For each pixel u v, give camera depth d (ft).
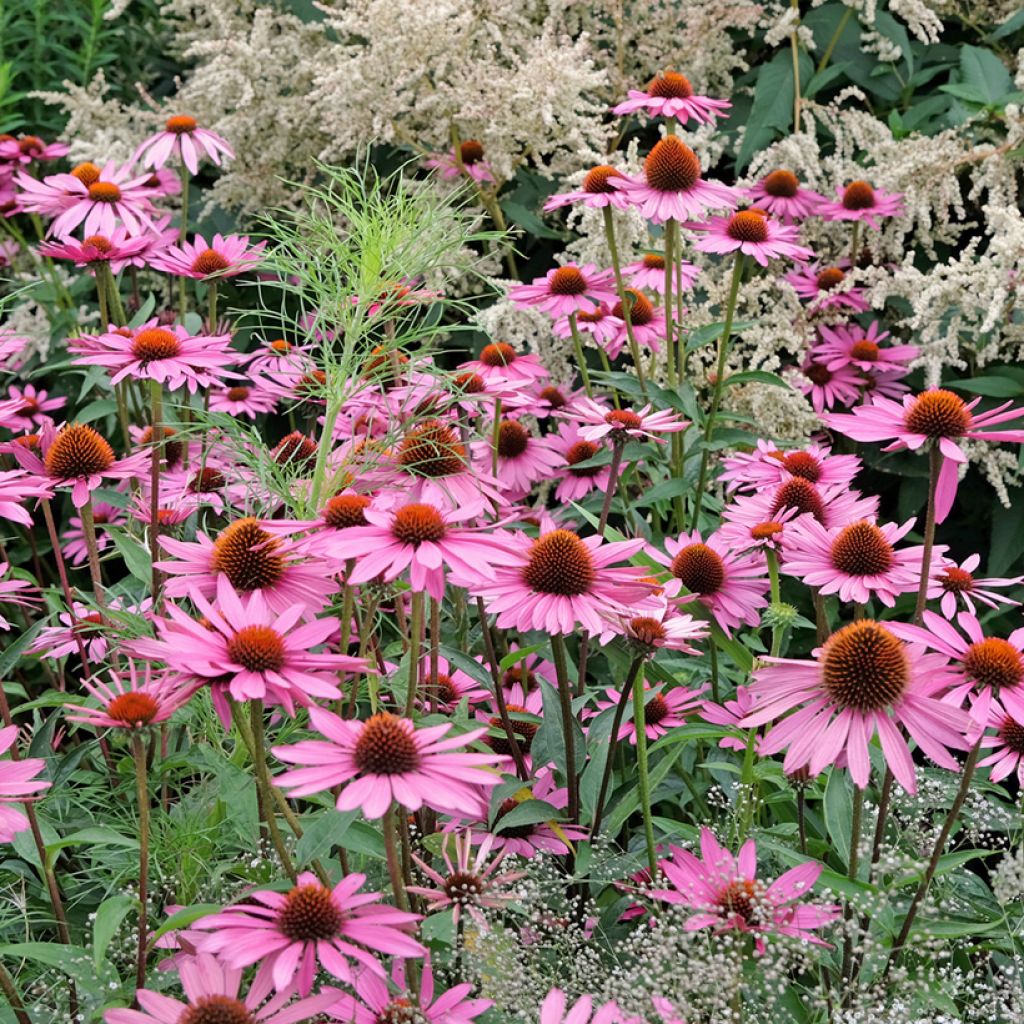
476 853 8.12
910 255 13.56
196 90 16.72
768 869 8.20
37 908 8.00
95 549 8.71
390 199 8.41
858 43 16.79
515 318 13.39
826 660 6.49
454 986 6.83
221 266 11.85
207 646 5.88
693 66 15.90
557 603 7.10
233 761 7.69
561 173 15.70
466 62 14.98
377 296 8.29
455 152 15.19
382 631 11.14
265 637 5.84
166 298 16.76
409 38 14.40
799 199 14.85
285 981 5.23
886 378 14.40
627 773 9.37
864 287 15.12
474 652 10.69
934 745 6.29
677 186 11.87
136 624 8.28
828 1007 6.99
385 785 5.42
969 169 15.43
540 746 8.45
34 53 19.35
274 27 17.98
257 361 11.05
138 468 8.85
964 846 9.48
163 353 9.48
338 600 8.78
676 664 10.03
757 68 17.11
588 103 15.94
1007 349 14.38
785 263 15.26
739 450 13.24
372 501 7.48
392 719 5.64
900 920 7.53
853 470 9.63
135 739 6.10
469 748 7.60
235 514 9.34
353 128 15.01
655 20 15.96
